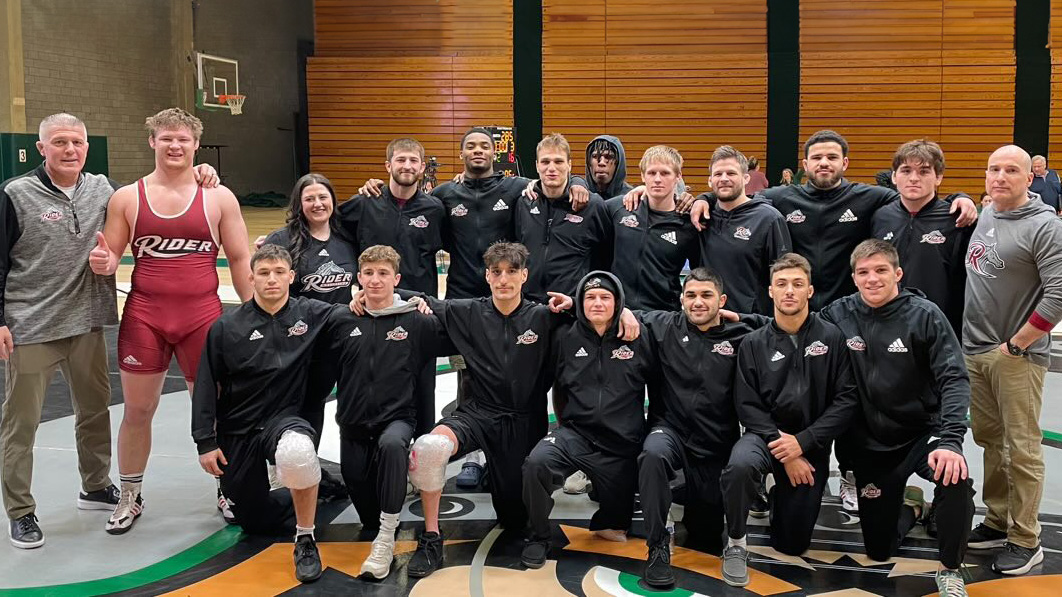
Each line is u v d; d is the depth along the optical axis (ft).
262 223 58.18
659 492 11.51
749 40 54.08
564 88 56.13
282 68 78.43
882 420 12.07
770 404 12.34
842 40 53.26
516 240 15.58
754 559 12.25
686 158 55.36
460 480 15.24
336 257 14.60
